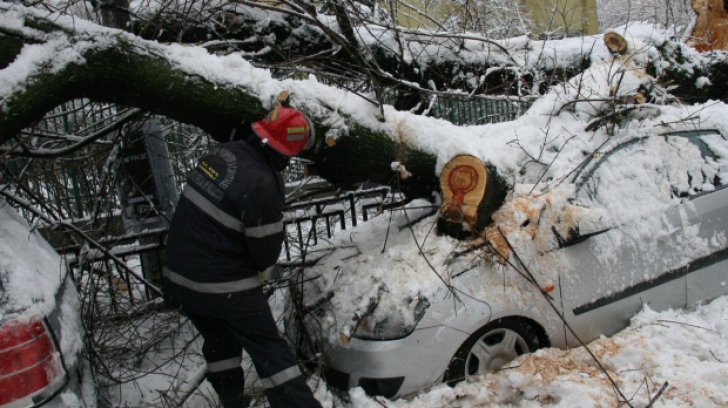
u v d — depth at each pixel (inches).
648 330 133.1
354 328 116.6
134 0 189.9
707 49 263.7
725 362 121.3
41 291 97.6
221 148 119.3
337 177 147.9
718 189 156.5
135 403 143.1
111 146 203.3
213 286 111.7
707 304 149.8
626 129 162.6
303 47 205.8
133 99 131.0
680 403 108.7
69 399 95.7
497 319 125.8
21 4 130.7
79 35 122.3
